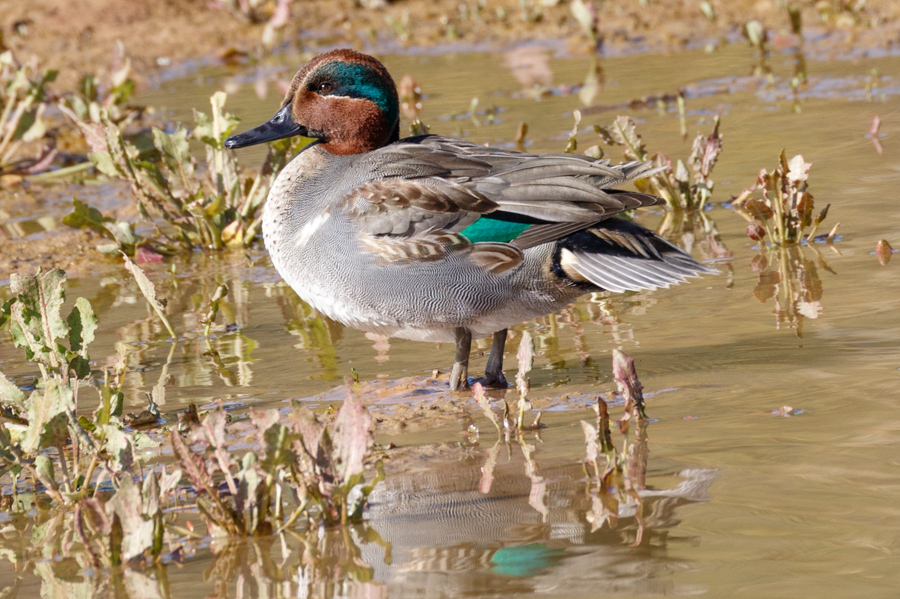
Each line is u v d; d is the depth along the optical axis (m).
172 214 15.91
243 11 32.62
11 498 7.56
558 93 23.27
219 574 6.02
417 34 31.42
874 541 5.93
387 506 6.86
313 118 10.48
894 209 13.94
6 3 33.44
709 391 8.68
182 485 7.52
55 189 18.56
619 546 6.05
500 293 9.12
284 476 6.93
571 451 7.66
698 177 15.02
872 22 27.83
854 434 7.52
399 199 9.13
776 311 10.72
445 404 9.02
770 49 26.36
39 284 8.35
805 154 16.83
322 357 10.57
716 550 5.92
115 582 6.01
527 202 8.98
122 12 32.97
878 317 10.23
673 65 25.42
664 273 8.86
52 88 25.59
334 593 5.71
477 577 5.78
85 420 8.57
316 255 9.46
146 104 23.94
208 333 11.21
